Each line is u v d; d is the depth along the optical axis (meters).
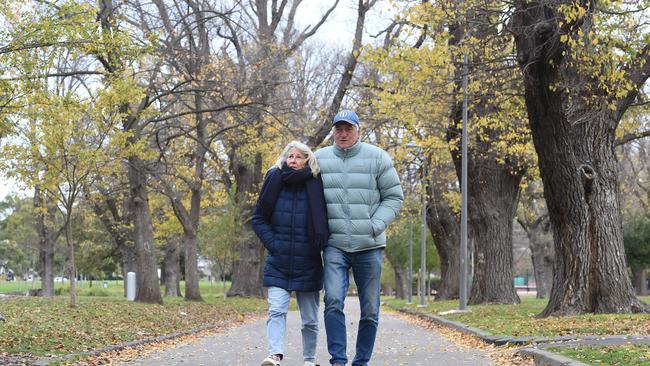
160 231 43.62
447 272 37.03
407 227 45.75
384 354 11.38
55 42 13.59
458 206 32.97
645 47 16.17
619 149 46.38
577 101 16.19
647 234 48.78
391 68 18.16
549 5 14.71
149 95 25.03
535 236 50.47
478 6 16.47
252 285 40.59
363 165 6.96
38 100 14.05
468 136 25.80
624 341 10.07
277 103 28.83
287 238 6.95
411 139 27.17
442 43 17.64
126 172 29.66
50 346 11.17
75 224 52.88
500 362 9.84
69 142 19.98
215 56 29.98
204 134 31.20
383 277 65.19
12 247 75.12
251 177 40.12
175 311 23.17
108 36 14.52
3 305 19.44
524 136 23.22
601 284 16.38
